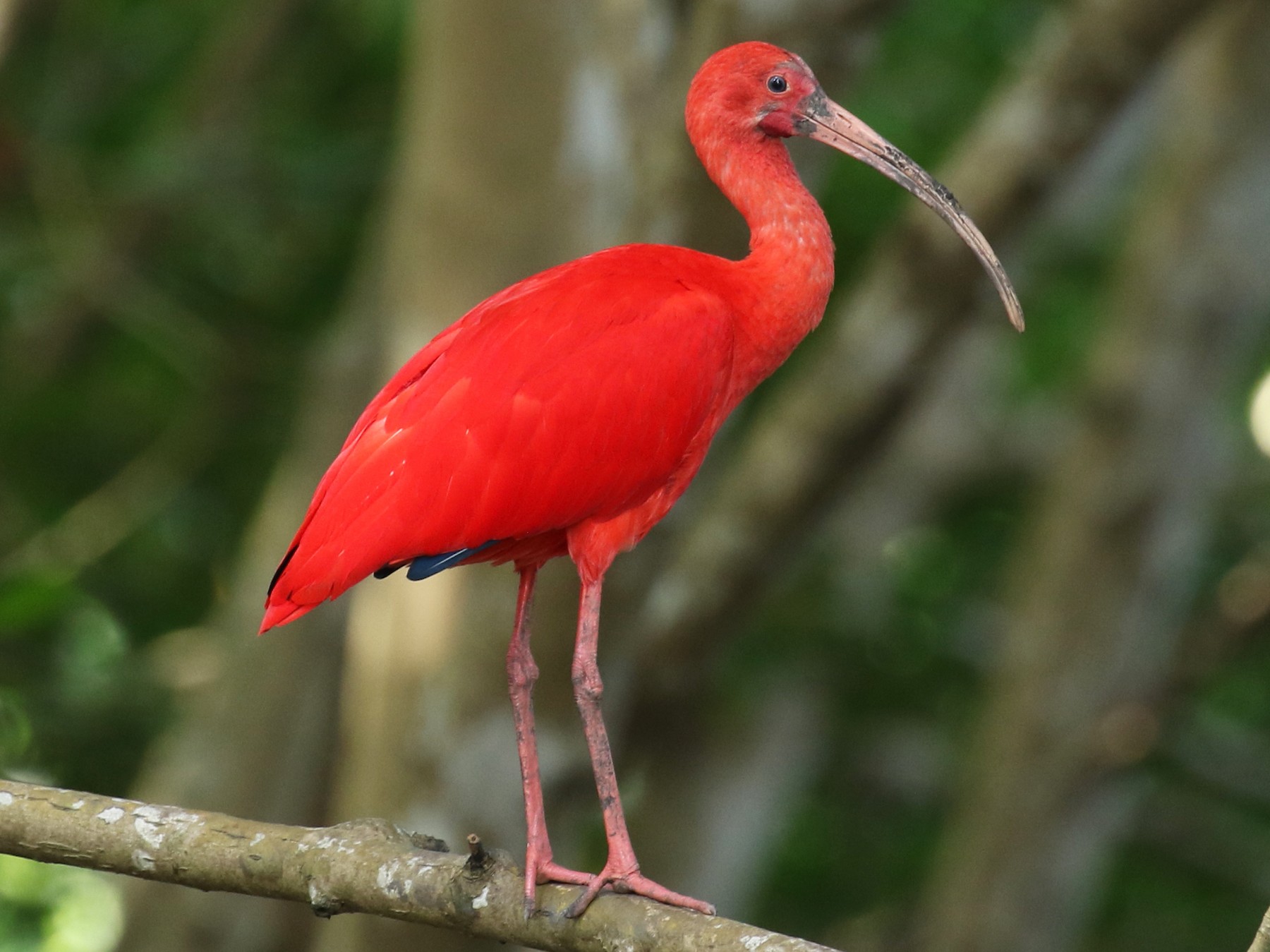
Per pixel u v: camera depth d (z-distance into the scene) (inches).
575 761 385.4
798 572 575.2
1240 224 537.0
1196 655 545.6
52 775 538.9
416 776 383.6
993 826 577.0
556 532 251.4
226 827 221.1
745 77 273.7
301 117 573.0
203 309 561.0
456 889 213.3
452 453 234.4
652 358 242.7
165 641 570.6
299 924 521.3
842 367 427.8
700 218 364.2
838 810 720.3
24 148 514.0
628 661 383.2
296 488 505.4
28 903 569.3
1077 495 568.4
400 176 426.6
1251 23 522.0
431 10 386.3
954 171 409.7
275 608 235.1
